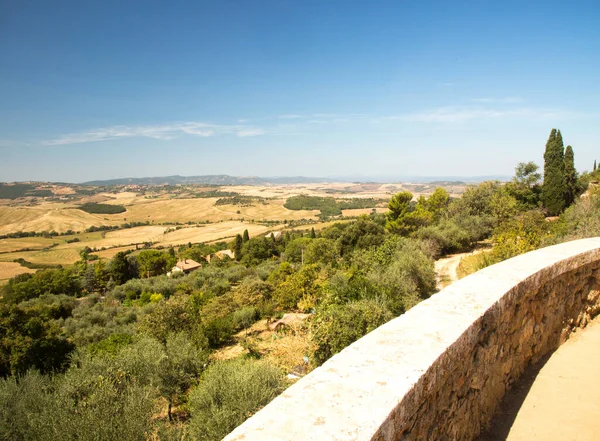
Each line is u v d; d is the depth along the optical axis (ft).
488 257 78.13
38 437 25.53
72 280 192.03
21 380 33.19
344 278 65.72
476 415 9.58
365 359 7.11
